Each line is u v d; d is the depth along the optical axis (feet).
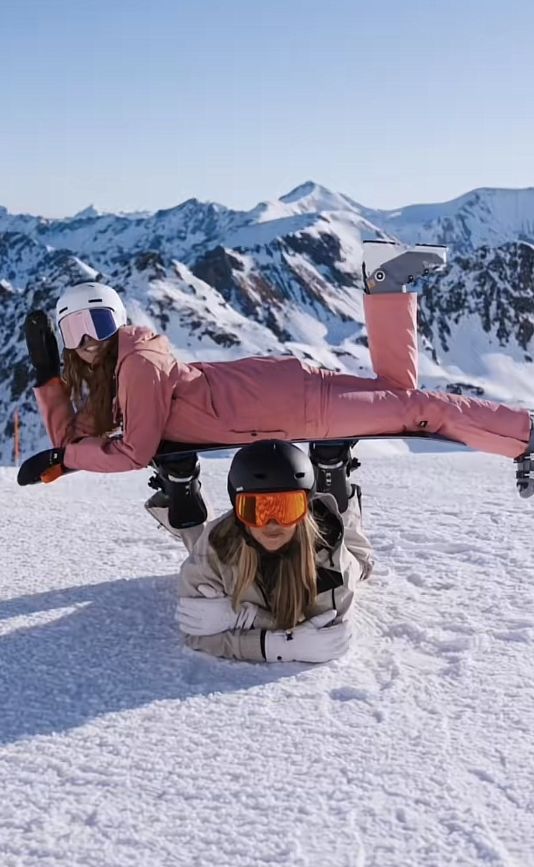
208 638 11.76
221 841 7.73
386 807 8.21
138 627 13.07
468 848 7.58
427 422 13.47
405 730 9.71
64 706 10.42
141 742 9.52
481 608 13.89
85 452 13.03
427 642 12.45
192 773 8.87
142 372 12.74
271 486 10.75
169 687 10.89
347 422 13.29
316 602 11.61
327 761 9.06
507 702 10.38
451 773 8.79
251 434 13.33
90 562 16.87
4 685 11.00
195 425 13.24
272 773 8.85
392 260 13.73
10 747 9.45
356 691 10.65
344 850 7.58
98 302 13.08
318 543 11.48
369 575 15.26
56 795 8.50
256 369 13.50
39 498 25.43
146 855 7.55
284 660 11.59
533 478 13.60
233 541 11.39
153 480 14.89
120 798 8.43
